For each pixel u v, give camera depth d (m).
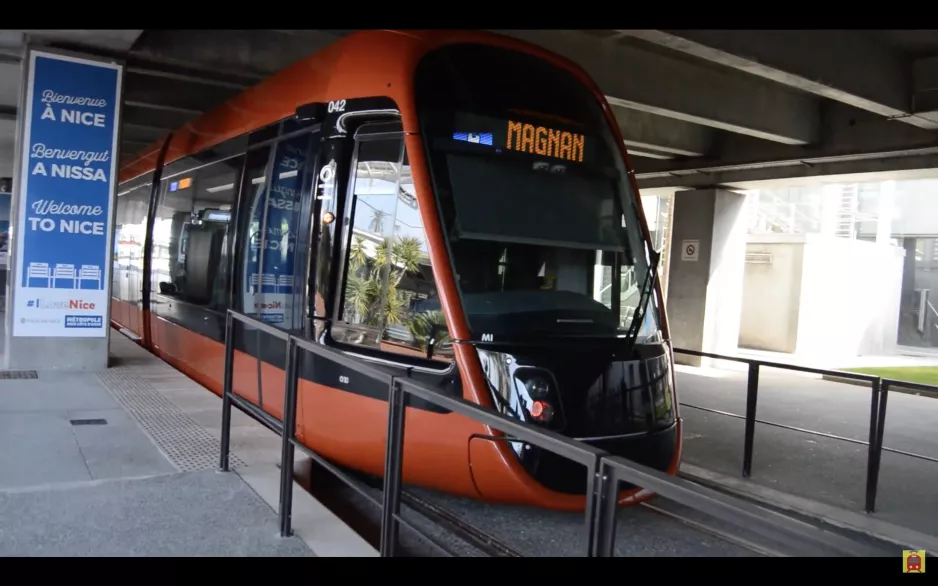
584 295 5.42
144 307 10.84
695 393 12.14
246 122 7.58
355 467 5.52
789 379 14.44
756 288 21.88
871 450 6.12
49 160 8.40
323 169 5.78
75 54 8.48
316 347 3.90
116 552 3.77
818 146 12.12
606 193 5.73
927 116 9.99
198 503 4.49
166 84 11.86
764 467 7.45
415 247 5.02
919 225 30.19
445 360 4.82
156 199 10.66
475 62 5.46
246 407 4.90
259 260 6.84
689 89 10.33
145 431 6.02
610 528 2.33
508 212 5.24
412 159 5.04
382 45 5.52
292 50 10.01
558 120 5.62
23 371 8.26
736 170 14.54
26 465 5.05
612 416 5.02
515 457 4.61
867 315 23.94
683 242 16.03
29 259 8.35
